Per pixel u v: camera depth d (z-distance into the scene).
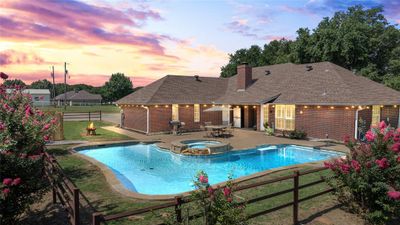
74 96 112.25
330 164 7.19
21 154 6.01
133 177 12.57
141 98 26.34
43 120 8.67
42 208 7.24
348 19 42.09
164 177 12.56
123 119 29.34
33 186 6.02
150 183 11.70
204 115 27.97
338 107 19.19
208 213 4.38
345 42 33.44
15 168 5.67
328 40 34.62
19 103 8.16
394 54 38.38
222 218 4.27
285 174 11.02
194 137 21.94
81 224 6.16
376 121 20.25
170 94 26.62
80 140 19.45
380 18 43.59
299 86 23.59
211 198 4.39
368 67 34.62
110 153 17.67
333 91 20.45
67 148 16.33
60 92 148.62
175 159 16.20
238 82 29.14
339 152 15.97
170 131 25.42
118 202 7.74
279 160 16.14
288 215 6.85
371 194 6.50
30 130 6.57
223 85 32.53
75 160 13.11
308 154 17.61
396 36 37.81
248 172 13.42
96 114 49.84
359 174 6.64
